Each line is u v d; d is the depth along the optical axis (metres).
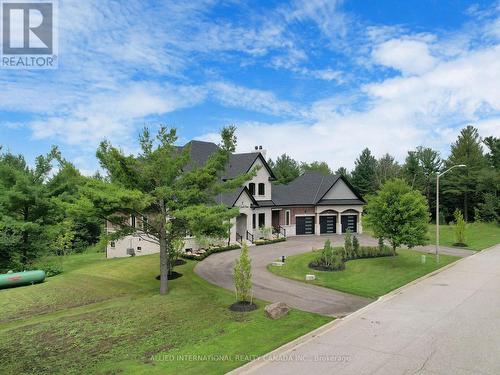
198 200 19.53
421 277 22.84
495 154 70.62
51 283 21.81
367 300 17.45
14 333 13.27
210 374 9.85
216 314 15.05
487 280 21.88
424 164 70.06
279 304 14.98
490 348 11.42
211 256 28.97
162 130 18.38
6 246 27.41
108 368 10.29
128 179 18.27
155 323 14.02
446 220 65.12
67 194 28.14
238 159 39.56
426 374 9.73
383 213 26.92
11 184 28.16
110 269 24.83
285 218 43.03
